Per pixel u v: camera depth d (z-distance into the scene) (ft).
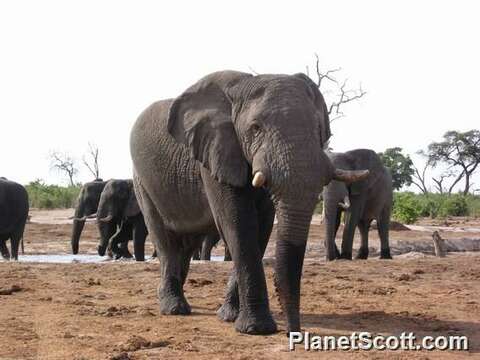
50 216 187.42
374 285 50.39
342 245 76.69
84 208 101.91
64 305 40.98
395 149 368.48
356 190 76.07
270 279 53.88
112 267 63.21
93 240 124.16
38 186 235.40
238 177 31.40
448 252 99.55
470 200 244.63
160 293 38.75
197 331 32.89
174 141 36.65
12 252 95.30
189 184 35.76
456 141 362.94
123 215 92.43
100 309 39.42
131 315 37.65
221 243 118.11
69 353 28.53
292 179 28.17
